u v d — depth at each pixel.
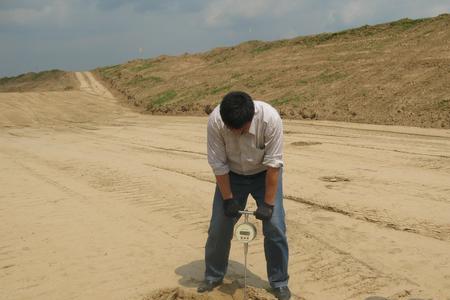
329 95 21.83
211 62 41.00
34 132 18.59
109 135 16.97
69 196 7.77
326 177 8.83
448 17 27.44
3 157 11.91
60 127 20.33
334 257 5.07
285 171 9.41
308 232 5.86
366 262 4.93
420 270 4.72
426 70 20.61
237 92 3.64
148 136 16.23
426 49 23.50
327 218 6.41
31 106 27.88
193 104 26.56
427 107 17.27
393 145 12.25
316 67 27.03
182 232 5.98
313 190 7.87
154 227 6.18
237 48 41.81
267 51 36.38
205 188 8.16
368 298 4.16
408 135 13.98
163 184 8.48
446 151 11.20
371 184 8.20
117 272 4.78
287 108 21.44
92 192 8.02
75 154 12.32
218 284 4.41
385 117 17.39
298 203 7.16
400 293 4.25
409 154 10.93
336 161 10.36
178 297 4.27
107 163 10.75
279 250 4.08
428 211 6.61
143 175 9.30
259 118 3.74
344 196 7.46
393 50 25.39
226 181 3.98
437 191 7.64
